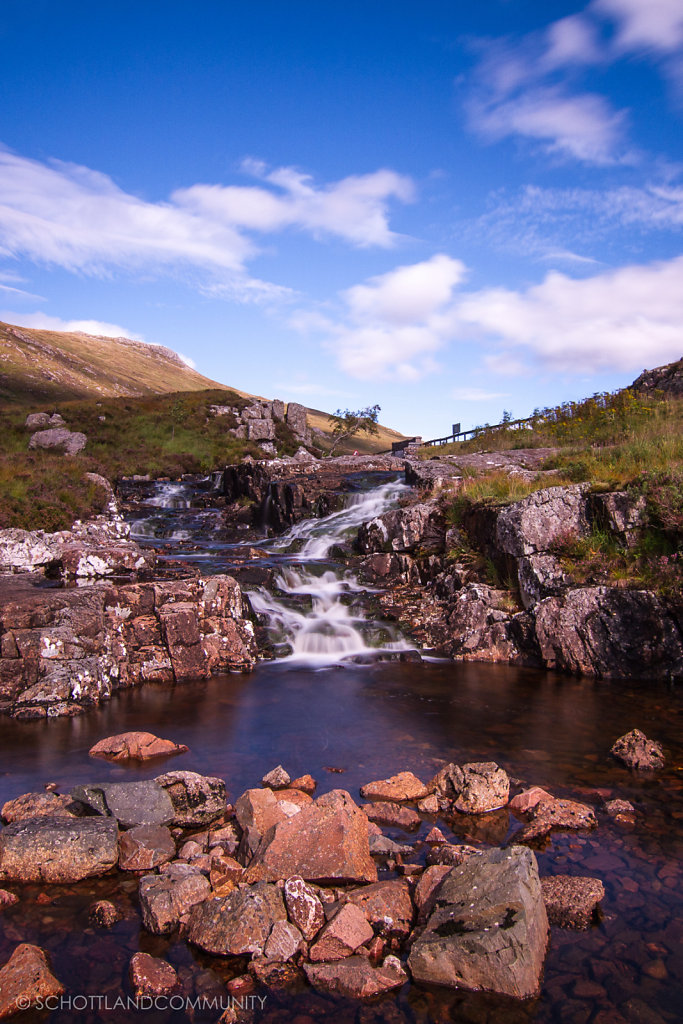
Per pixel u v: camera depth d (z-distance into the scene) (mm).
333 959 3342
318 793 5180
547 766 5617
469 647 9344
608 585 8898
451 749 6020
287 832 4137
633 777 5375
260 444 34000
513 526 9812
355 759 5836
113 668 8156
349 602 10781
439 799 5016
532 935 3240
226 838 4480
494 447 20312
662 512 8945
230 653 8945
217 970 3303
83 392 79500
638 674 8312
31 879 4105
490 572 10367
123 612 8688
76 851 4172
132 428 33094
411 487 15812
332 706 7305
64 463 19688
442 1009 3029
